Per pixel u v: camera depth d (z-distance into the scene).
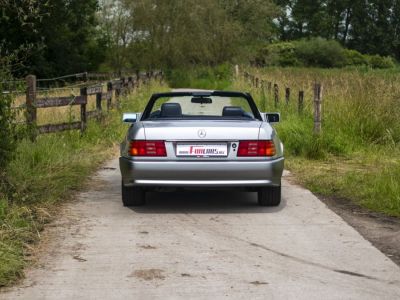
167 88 34.09
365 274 5.09
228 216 7.06
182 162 6.81
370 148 11.81
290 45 76.44
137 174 6.86
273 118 8.41
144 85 27.23
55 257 5.50
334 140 11.59
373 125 12.48
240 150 6.89
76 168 9.65
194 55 48.62
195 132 6.88
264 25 66.25
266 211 7.30
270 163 6.89
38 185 8.03
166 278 4.98
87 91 13.12
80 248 5.78
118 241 6.02
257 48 63.75
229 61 52.19
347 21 114.19
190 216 7.06
